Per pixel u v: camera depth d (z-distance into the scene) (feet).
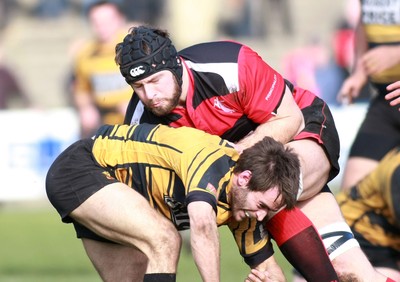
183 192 58.65
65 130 151.53
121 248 64.34
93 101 126.62
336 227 66.80
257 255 61.67
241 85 62.08
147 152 59.93
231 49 62.90
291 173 57.41
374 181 74.13
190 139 58.29
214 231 55.01
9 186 152.87
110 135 62.59
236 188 57.36
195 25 220.43
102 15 123.34
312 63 170.40
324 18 237.25
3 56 195.52
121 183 60.64
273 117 63.10
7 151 152.25
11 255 111.45
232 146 59.11
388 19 84.12
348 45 170.71
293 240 62.80
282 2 232.12
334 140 66.39
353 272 66.18
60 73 228.43
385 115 83.51
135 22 197.77
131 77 61.21
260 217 57.77
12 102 171.22
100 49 124.88
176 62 61.41
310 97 67.56
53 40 233.14
